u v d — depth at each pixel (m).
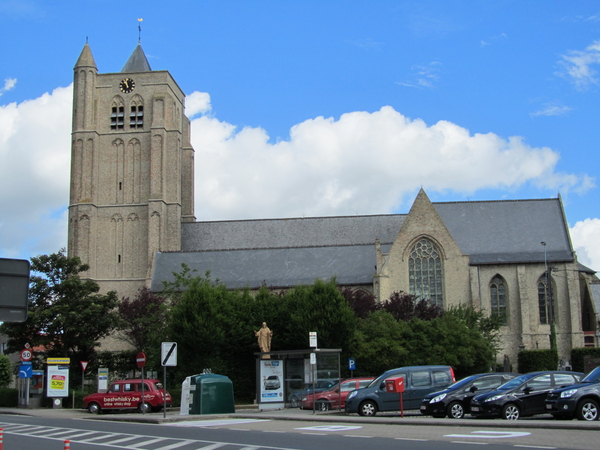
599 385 30.75
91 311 69.25
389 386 37.06
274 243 108.38
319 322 63.31
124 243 105.25
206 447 23.31
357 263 95.19
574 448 21.44
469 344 65.19
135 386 53.62
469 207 99.50
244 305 66.94
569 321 88.88
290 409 48.12
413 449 21.91
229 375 64.12
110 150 107.56
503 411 33.03
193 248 109.62
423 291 87.31
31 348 69.25
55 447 24.30
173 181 107.00
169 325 67.62
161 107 107.25
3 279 14.82
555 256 91.25
